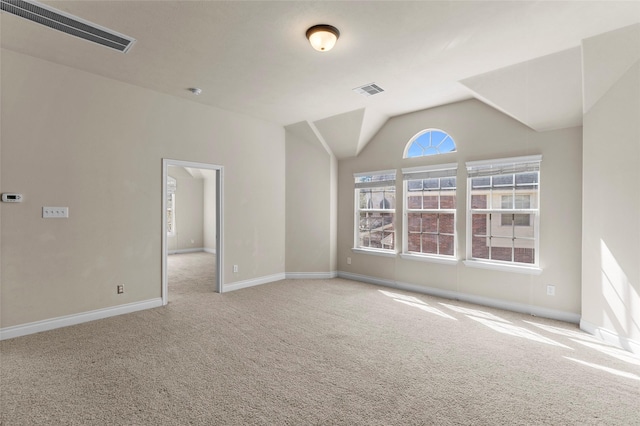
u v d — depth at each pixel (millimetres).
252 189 5266
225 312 3938
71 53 3119
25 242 3168
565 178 3693
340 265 6023
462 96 4328
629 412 2016
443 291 4680
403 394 2205
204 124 4605
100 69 3477
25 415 1948
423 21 2551
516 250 4094
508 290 4098
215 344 3006
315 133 5609
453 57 3174
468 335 3256
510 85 3572
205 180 9734
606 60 2826
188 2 2314
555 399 2152
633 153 2760
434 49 3008
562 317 3703
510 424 1899
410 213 5117
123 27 2656
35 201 3219
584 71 2988
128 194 3877
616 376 2447
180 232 9359
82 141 3521
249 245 5234
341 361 2684
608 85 2938
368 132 5344
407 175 5086
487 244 4328
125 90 3842
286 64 3324
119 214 3805
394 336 3225
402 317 3791
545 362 2678
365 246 5727
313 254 5898
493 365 2625
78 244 3502
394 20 2537
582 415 1985
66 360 2658
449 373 2494
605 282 3076
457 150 4547
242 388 2266
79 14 2467
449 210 4691
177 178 9281
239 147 5059
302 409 2029
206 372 2484
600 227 3107
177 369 2527
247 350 2883
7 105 3051
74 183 3469
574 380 2393
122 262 3836
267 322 3605
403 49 3002
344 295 4750
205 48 3008
